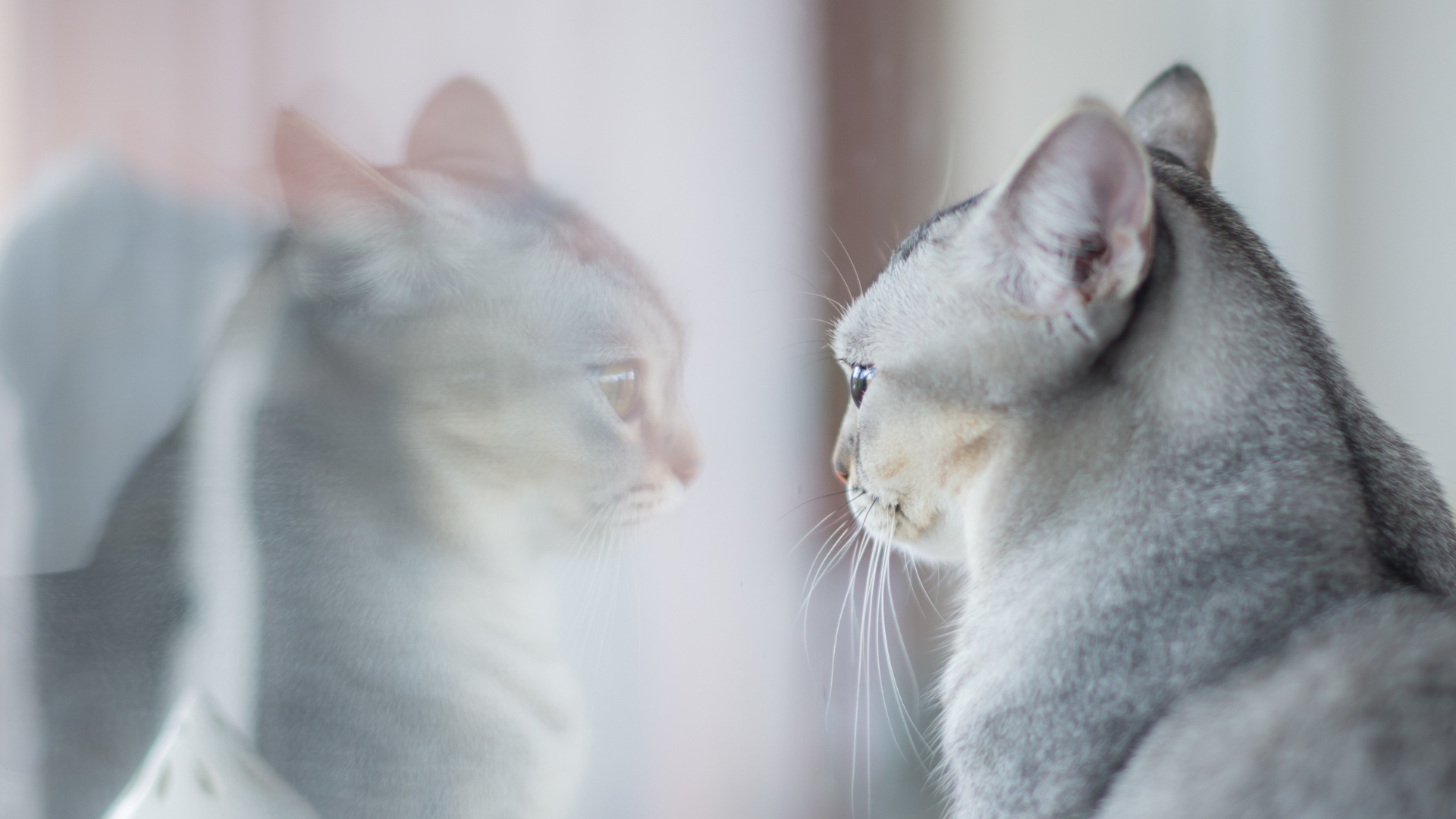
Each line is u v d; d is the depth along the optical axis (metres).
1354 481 0.62
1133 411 0.63
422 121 0.76
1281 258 0.82
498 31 0.80
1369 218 0.83
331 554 0.68
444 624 0.70
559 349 0.71
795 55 0.82
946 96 0.84
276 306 0.69
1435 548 0.64
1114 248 0.62
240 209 0.73
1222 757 0.59
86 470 0.68
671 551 0.77
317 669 0.67
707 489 0.78
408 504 0.69
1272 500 0.62
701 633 0.78
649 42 0.81
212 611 0.67
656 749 0.77
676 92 0.81
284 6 0.78
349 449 0.69
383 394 0.69
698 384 0.80
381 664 0.68
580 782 0.74
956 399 0.65
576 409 0.72
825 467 0.80
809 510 0.80
